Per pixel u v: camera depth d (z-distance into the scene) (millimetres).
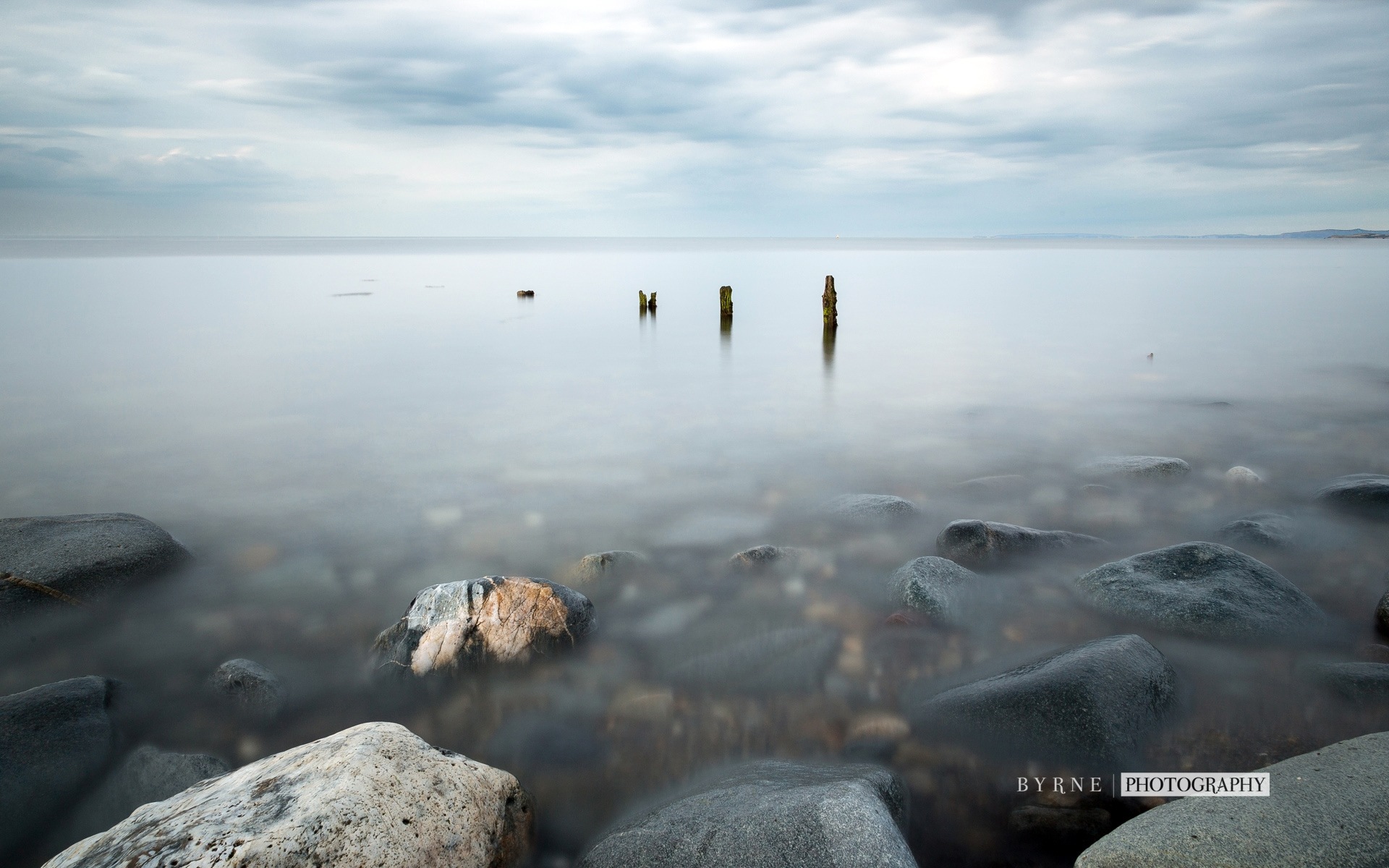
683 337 19500
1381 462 8117
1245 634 4438
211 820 2518
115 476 8117
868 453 8891
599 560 5648
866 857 2639
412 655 4344
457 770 2963
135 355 16312
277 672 4496
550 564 5910
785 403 11656
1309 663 4188
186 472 8273
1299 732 3676
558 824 3326
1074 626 4762
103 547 5551
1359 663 4117
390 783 2740
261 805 2588
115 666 4570
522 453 9023
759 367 14883
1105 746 3459
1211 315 22547
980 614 4934
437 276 47250
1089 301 27891
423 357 16219
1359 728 3684
